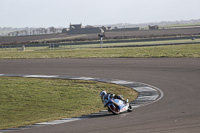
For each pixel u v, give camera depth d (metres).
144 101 59.41
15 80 99.00
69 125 43.28
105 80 88.81
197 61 112.44
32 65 134.12
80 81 90.31
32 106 67.38
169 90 68.94
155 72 95.56
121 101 49.03
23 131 42.41
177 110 47.94
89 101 67.69
